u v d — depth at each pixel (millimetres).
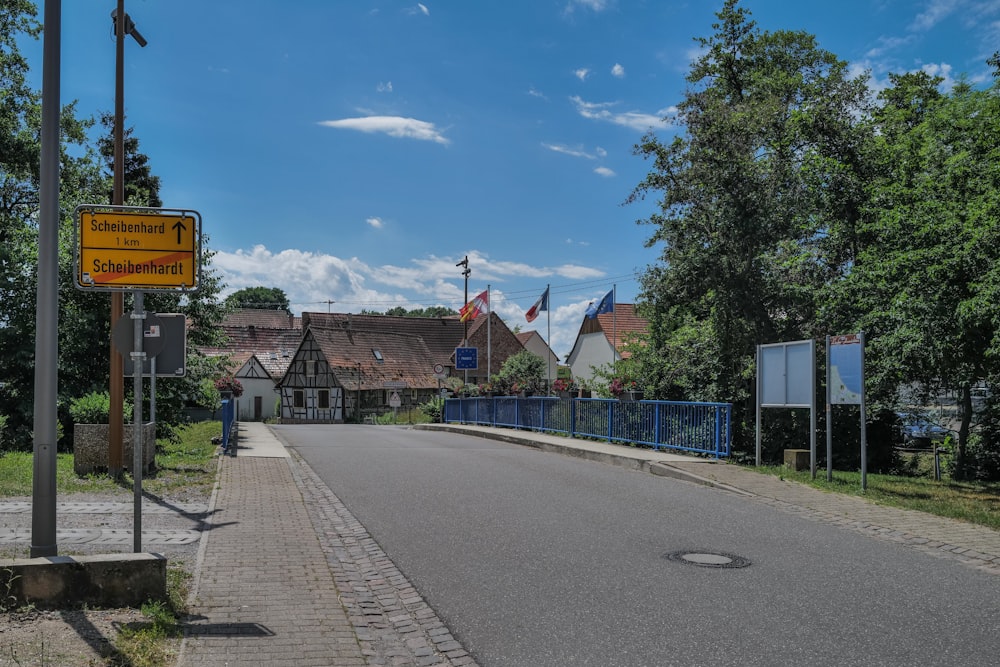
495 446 20641
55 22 6102
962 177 15578
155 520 8953
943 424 19297
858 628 5285
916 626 5328
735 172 17469
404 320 73188
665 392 19969
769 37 26422
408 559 7426
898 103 23031
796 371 12953
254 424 40781
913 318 13797
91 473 12305
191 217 6691
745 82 26047
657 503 10422
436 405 39375
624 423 18484
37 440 5953
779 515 9594
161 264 6605
